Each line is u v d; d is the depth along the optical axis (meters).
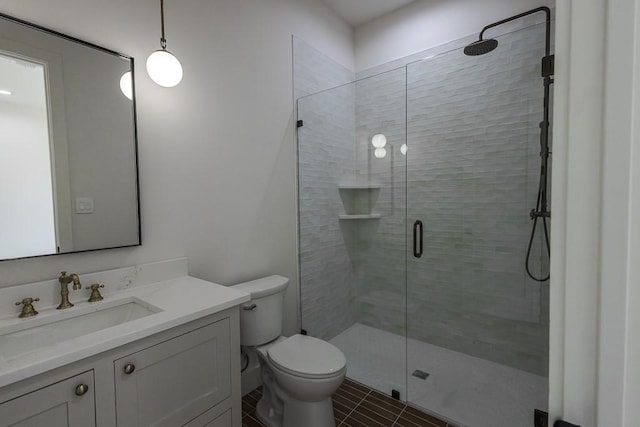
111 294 1.39
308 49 2.47
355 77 2.99
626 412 0.36
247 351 2.02
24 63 1.18
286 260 2.33
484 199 2.16
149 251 1.56
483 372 2.13
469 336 2.28
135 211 1.49
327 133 2.55
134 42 1.48
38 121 1.21
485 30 2.22
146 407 1.06
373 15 2.81
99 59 1.37
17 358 0.84
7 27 1.14
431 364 2.25
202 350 1.23
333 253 2.68
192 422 1.20
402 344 2.51
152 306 1.26
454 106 2.23
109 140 1.40
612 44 0.35
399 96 2.46
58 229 1.26
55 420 0.87
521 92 1.96
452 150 2.26
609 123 0.35
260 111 2.10
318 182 2.53
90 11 1.34
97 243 1.37
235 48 1.94
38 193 1.21
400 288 2.56
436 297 2.40
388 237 2.60
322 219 2.58
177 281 1.59
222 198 1.89
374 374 2.19
